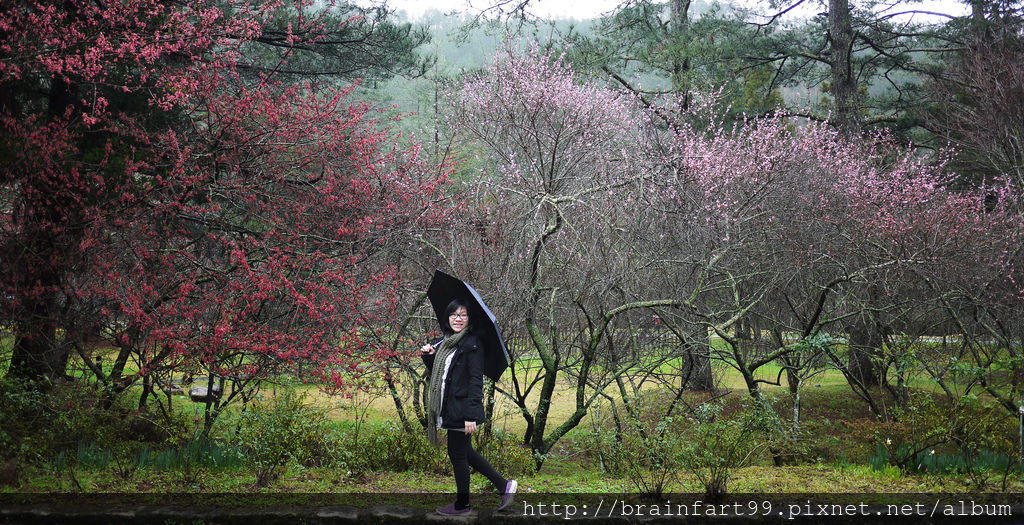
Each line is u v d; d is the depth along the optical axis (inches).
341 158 351.3
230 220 337.7
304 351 287.9
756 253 414.3
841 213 445.7
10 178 283.0
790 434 302.0
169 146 320.5
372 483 215.9
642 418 328.2
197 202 346.0
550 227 300.4
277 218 331.9
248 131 339.3
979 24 717.3
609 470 261.4
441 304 203.2
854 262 419.2
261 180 343.6
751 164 434.3
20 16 285.9
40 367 295.6
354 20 428.5
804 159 480.7
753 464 271.3
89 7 310.7
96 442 245.6
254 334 285.4
